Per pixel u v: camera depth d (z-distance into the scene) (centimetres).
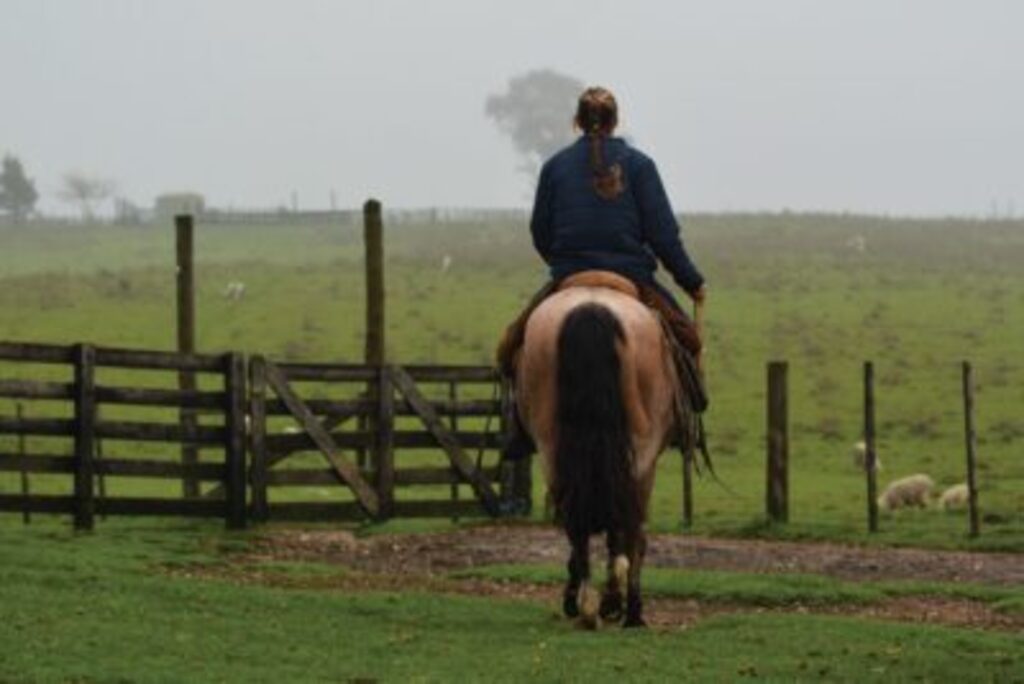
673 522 2100
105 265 7900
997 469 3144
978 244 7512
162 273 6181
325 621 1205
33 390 1844
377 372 2103
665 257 1117
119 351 1897
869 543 1859
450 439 2139
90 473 1864
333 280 5922
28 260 8262
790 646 1111
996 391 4078
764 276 6047
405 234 8675
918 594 1456
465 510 2148
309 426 2048
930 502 2527
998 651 1119
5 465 1836
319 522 2073
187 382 2277
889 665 1048
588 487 981
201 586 1342
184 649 1062
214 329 4938
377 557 1733
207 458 2873
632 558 1125
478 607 1296
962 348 4675
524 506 2173
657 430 1047
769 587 1442
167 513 1939
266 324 5025
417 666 1012
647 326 1038
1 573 1355
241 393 1986
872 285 5856
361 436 2089
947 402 3962
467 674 979
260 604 1274
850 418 3806
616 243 1108
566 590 1209
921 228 8419
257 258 7869
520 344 1099
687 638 1121
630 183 1114
